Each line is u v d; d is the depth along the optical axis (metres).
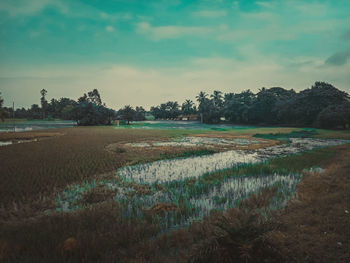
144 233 5.93
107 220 6.61
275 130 51.88
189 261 4.43
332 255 4.49
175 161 17.64
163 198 9.26
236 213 6.69
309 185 9.67
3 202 8.73
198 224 6.24
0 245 5.11
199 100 126.19
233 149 23.77
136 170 14.59
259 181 11.28
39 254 4.89
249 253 4.27
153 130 56.34
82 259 4.58
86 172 13.52
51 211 8.02
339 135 38.81
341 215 6.23
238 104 96.44
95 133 45.38
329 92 64.25
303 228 5.69
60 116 158.62
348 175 10.67
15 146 25.16
